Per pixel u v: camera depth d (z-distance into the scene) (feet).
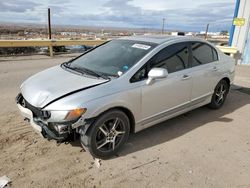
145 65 11.81
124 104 10.75
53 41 42.24
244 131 14.20
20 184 9.18
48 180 9.44
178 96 13.39
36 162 10.47
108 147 10.98
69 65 13.58
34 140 12.16
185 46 14.05
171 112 13.41
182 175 9.99
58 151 11.32
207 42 15.80
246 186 9.52
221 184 9.55
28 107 10.69
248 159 11.34
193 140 12.87
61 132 9.65
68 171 9.99
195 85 14.33
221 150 12.01
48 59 38.81
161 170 10.27
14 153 11.04
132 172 10.07
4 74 26.18
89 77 11.32
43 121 9.91
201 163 10.86
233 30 39.11
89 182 9.42
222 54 17.01
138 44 13.32
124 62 12.09
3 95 18.79
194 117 15.93
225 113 16.84
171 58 13.06
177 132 13.69
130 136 13.02
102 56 13.48
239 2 37.45
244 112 17.16
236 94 21.65
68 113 9.41
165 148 11.96
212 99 16.65
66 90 10.15
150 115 12.24
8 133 12.75
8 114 15.10
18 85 21.79
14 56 40.68
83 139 10.26
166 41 13.30
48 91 10.27
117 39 15.10
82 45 47.55
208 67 15.20
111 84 10.61
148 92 11.65
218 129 14.30
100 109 9.95
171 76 12.76
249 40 37.52
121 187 9.21
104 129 10.62
